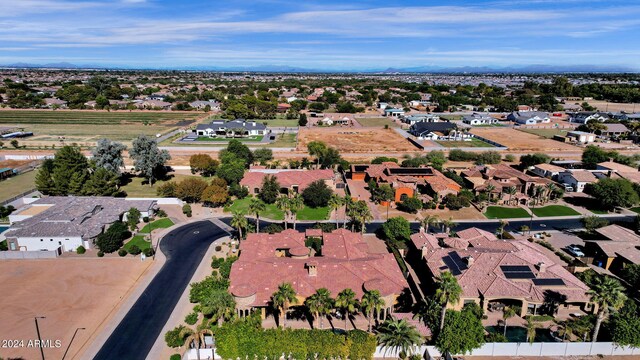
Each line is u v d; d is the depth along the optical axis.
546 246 84.81
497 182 117.50
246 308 58.12
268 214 102.88
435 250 72.56
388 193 107.81
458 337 52.22
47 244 82.38
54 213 89.81
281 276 63.03
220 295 53.53
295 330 53.53
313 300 52.97
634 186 112.25
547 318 60.53
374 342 52.38
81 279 71.75
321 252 74.06
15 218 93.38
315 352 52.09
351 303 53.47
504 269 64.56
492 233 90.12
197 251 82.81
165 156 125.12
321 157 145.38
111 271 74.75
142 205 99.25
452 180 118.94
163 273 74.19
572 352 53.88
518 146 182.50
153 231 92.25
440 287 52.78
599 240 84.94
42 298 65.81
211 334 54.41
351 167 134.12
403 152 171.12
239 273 64.56
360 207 84.44
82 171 110.81
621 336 53.44
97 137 190.88
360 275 63.03
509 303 63.03
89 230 84.81
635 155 154.50
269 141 188.62
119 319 60.88
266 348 51.91
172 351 54.28
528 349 53.62
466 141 193.38
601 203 106.81
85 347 54.78
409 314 59.28
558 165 142.88
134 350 54.44
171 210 104.94
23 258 79.25
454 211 106.38
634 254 75.25
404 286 62.16
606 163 136.38
